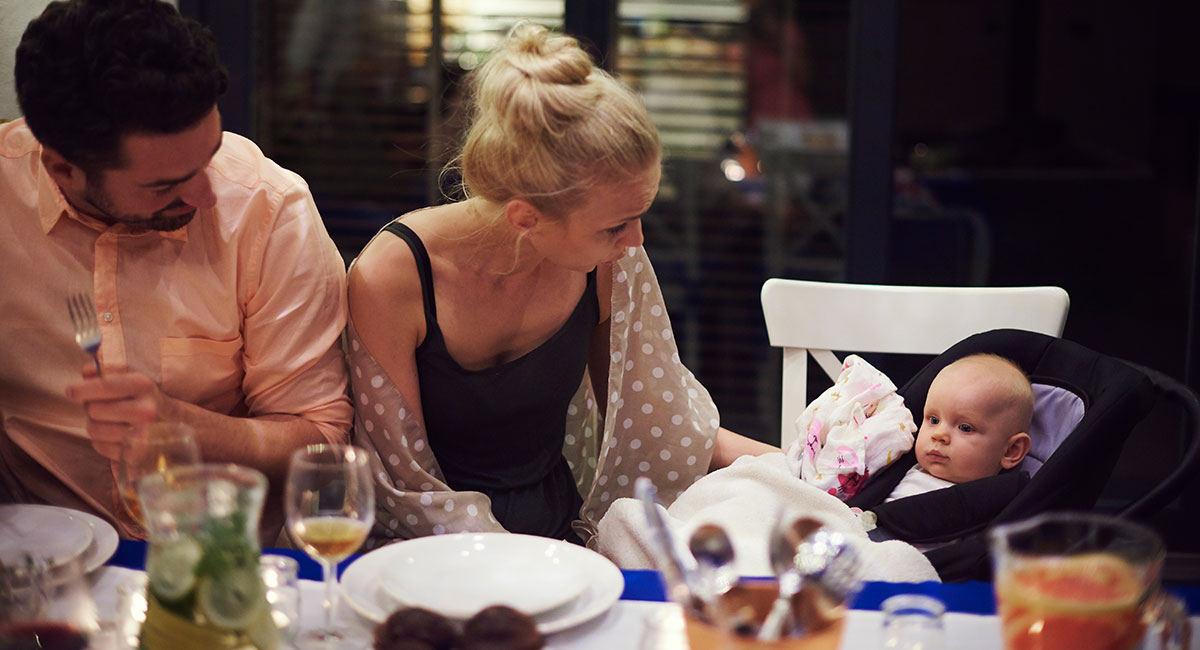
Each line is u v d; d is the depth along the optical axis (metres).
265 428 1.60
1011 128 6.50
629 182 1.50
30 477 1.68
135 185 1.44
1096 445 1.58
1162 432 3.89
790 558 1.04
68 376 1.64
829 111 3.68
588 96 1.49
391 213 3.50
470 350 1.73
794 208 3.70
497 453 1.78
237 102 3.00
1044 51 8.73
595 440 1.97
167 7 1.39
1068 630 0.94
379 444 1.71
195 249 1.63
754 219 3.70
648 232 3.71
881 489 1.83
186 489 0.99
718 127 3.68
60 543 1.20
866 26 2.89
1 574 0.99
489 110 1.54
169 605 0.98
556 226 1.54
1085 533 0.99
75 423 1.65
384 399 1.68
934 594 1.21
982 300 2.01
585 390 1.94
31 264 1.61
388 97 3.44
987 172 6.01
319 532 1.07
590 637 1.11
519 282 1.71
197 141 1.41
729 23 3.63
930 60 8.92
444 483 1.71
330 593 1.11
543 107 1.48
